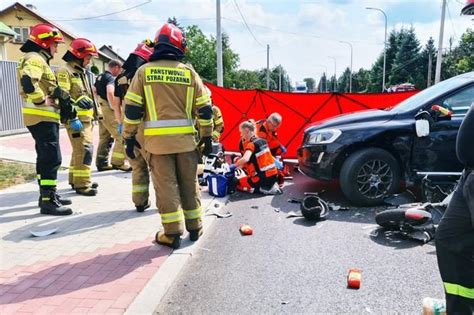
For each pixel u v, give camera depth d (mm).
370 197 5852
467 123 2383
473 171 2352
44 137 5270
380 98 8906
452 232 2457
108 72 7863
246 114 9734
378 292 3459
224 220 5457
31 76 4883
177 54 4184
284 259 4148
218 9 20953
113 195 6453
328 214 5582
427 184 5461
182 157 4293
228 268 3961
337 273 3816
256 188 6773
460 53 52438
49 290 3422
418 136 5516
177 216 4250
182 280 3730
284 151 8266
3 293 3371
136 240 4531
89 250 4250
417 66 65125
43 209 5426
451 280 2480
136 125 4145
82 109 6223
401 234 4715
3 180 7387
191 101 4250
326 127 6180
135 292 3391
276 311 3197
